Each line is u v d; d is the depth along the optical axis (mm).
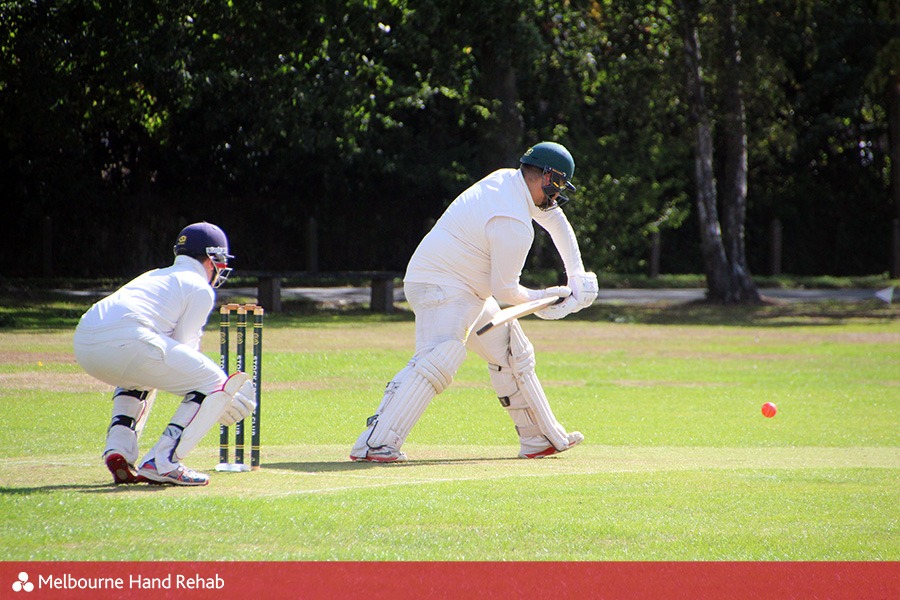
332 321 95375
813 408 50062
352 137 106188
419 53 106125
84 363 25297
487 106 115812
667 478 27062
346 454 33312
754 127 128750
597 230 122312
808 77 156500
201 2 89562
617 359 70688
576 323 102625
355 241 149750
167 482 25328
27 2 91500
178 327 26094
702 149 120750
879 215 166750
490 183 32500
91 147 127375
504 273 32062
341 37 94938
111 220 133625
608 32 114750
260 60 94500
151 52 91188
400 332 84750
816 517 22688
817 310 116938
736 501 24109
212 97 119625
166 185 139000
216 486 25406
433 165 139250
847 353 76125
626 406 49938
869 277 161125
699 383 59469
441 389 32062
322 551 19391
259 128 111812
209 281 27594
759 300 122938
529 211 32688
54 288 117875
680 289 146000
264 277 104188
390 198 149125
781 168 167250
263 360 63344
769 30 118438
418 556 19250
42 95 94125
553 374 62438
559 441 33969
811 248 166875
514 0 104250
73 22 91688
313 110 100312
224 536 20172
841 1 132375
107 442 25766
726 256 124062
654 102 119312
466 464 30719
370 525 21203
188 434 25375
